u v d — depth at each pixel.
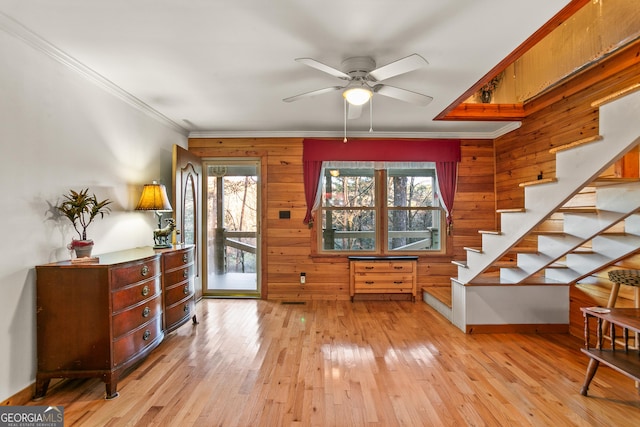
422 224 5.12
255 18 2.04
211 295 5.06
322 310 4.36
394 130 4.84
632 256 2.91
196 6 1.92
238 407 2.14
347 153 4.91
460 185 5.03
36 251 2.29
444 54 2.52
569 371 2.62
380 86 2.65
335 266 4.95
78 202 2.49
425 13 2.01
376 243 5.09
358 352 2.99
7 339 2.08
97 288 2.27
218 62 2.64
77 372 2.25
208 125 4.53
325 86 3.15
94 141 2.90
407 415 2.04
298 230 4.95
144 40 2.30
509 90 4.36
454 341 3.27
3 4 1.88
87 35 2.22
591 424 1.95
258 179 5.03
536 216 2.63
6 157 2.08
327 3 1.90
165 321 3.06
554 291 3.53
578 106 3.44
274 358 2.87
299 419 2.01
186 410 2.11
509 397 2.24
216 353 2.98
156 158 3.99
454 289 3.77
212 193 5.07
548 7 1.95
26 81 2.22
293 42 2.34
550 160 3.86
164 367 2.70
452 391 2.32
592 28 3.05
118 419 2.02
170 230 3.52
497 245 3.08
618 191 2.41
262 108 3.80
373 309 4.41
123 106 3.32
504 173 4.78
